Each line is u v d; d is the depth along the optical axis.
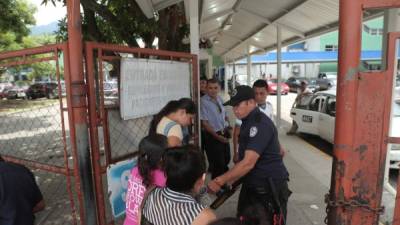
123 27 6.89
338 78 1.67
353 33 1.59
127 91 2.88
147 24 6.83
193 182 1.79
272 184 2.77
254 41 17.95
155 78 3.26
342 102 1.65
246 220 1.87
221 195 2.95
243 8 10.03
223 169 5.25
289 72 49.12
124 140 2.97
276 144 2.84
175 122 2.89
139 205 2.05
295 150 8.44
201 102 5.17
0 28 19.03
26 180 2.53
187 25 8.83
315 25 10.27
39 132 6.91
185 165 1.76
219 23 12.73
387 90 1.60
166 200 1.77
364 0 1.57
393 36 1.57
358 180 1.69
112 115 2.83
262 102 4.63
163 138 2.18
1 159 2.58
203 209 1.72
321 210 4.61
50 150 7.12
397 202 1.71
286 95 29.50
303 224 4.20
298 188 5.50
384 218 3.20
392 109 1.61
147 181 2.07
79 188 2.55
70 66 2.40
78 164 2.49
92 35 5.95
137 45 7.34
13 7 19.30
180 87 3.75
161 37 7.39
